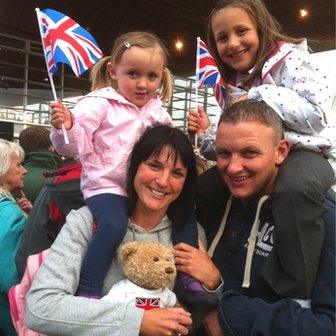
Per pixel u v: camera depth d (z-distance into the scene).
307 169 1.38
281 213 1.33
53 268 1.41
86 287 1.45
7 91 14.57
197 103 2.19
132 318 1.29
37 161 3.37
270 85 1.72
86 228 1.54
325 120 1.62
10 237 2.33
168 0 9.84
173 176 1.54
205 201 1.71
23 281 1.59
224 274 1.54
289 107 1.58
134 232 1.57
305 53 1.80
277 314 1.29
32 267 1.58
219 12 2.02
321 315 1.28
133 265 1.38
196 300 1.48
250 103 1.46
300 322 1.25
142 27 11.37
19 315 1.58
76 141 1.79
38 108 14.05
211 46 2.16
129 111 1.95
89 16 10.80
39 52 13.28
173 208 1.62
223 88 2.14
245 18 1.95
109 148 1.85
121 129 1.88
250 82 1.96
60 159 3.44
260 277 1.43
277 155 1.46
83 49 1.99
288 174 1.38
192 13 10.32
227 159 1.45
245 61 1.99
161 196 1.53
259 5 1.97
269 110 1.46
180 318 1.32
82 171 1.88
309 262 1.31
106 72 2.13
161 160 1.51
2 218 2.38
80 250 1.48
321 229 1.32
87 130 1.85
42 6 10.25
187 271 1.45
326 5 9.27
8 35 12.38
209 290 1.45
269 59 1.85
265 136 1.41
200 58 2.24
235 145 1.41
